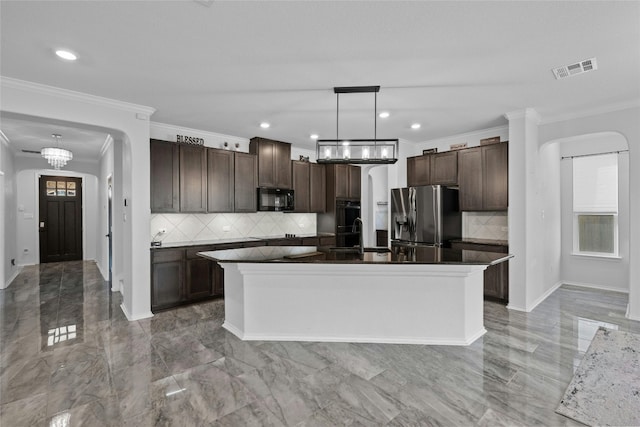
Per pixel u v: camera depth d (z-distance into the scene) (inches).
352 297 122.3
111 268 221.0
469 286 120.6
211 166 188.5
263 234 228.8
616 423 75.9
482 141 187.2
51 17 80.3
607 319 146.6
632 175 144.8
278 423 76.5
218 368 102.7
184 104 145.3
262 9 77.8
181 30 86.7
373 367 102.8
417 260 113.9
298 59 103.3
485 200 184.5
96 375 98.8
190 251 172.2
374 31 87.6
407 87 126.0
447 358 108.6
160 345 120.5
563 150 215.8
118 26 84.7
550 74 114.5
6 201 220.5
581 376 96.9
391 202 215.3
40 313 159.3
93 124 135.6
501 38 91.0
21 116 122.3
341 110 153.7
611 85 124.6
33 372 100.8
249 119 169.0
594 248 207.8
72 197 330.0
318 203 246.8
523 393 88.2
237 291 129.4
